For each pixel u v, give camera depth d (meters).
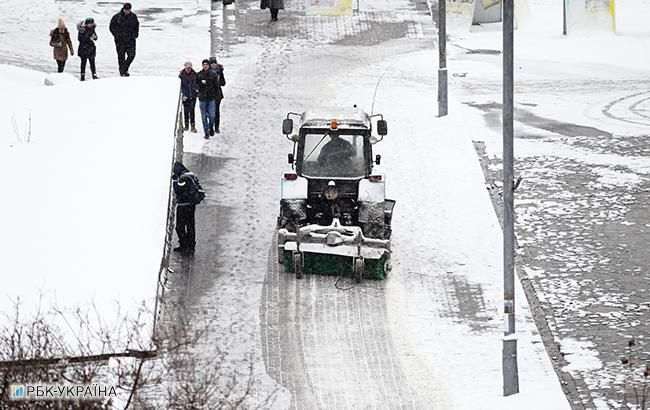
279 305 41.22
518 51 82.25
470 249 46.94
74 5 84.62
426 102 67.12
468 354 38.12
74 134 50.50
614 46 83.38
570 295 42.97
